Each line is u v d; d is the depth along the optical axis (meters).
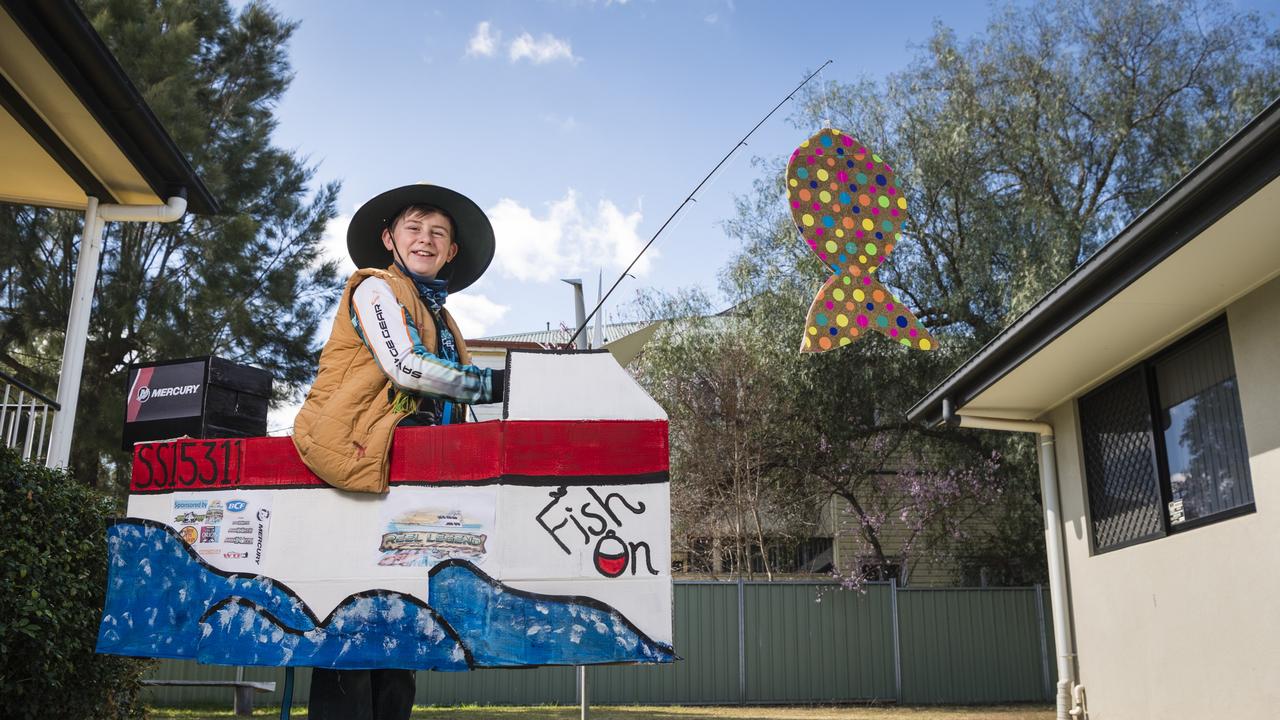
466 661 2.15
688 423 16.14
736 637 13.54
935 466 16.09
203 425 2.77
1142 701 7.59
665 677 13.24
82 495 5.41
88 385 13.05
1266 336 6.09
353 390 2.37
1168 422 7.32
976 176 16.08
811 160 4.60
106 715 5.59
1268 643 6.12
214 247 14.05
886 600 13.88
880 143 16.52
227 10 16.28
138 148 6.81
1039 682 13.79
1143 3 16.55
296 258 15.27
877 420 16.12
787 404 15.77
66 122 6.46
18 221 13.31
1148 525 7.61
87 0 14.19
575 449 2.23
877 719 11.19
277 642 2.24
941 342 15.11
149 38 13.98
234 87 16.27
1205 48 16.69
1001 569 16.33
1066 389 8.46
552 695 12.91
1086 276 6.05
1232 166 4.73
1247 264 5.81
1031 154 16.23
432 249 2.89
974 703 13.62
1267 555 6.13
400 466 2.29
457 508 2.24
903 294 16.09
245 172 15.43
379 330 2.42
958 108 16.30
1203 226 5.12
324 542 2.28
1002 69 16.64
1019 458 14.42
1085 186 16.66
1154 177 16.28
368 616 2.22
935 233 16.08
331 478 2.29
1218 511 6.75
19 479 4.87
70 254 13.60
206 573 2.32
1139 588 7.63
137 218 7.33
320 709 2.43
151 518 2.39
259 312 14.51
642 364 16.72
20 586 4.62
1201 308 6.54
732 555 16.88
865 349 15.35
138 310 13.44
